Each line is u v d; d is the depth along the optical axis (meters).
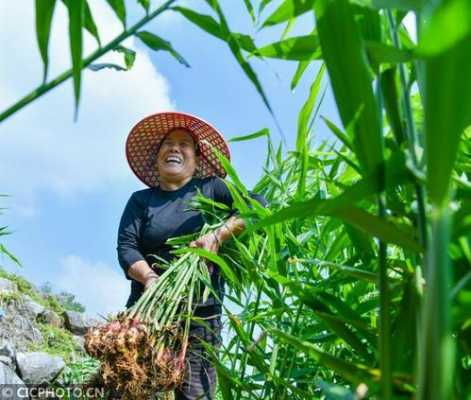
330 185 0.86
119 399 1.31
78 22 0.39
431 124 0.26
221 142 1.97
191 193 1.75
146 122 1.97
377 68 0.40
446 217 0.28
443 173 0.27
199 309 1.51
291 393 0.89
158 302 1.42
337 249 0.79
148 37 0.52
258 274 0.96
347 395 0.45
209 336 1.49
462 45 0.23
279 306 0.92
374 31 0.44
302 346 0.46
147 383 1.28
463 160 0.63
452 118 0.25
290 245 0.99
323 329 0.85
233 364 0.99
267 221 0.40
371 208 0.70
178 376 1.30
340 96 0.36
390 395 0.34
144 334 1.29
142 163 2.11
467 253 0.43
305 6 0.49
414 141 0.39
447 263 0.27
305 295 0.60
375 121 0.36
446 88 0.24
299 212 0.38
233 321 0.94
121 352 1.27
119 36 0.45
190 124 1.93
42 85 0.40
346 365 0.45
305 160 0.91
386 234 0.37
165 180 1.82
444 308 0.27
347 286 0.91
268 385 0.92
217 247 1.43
